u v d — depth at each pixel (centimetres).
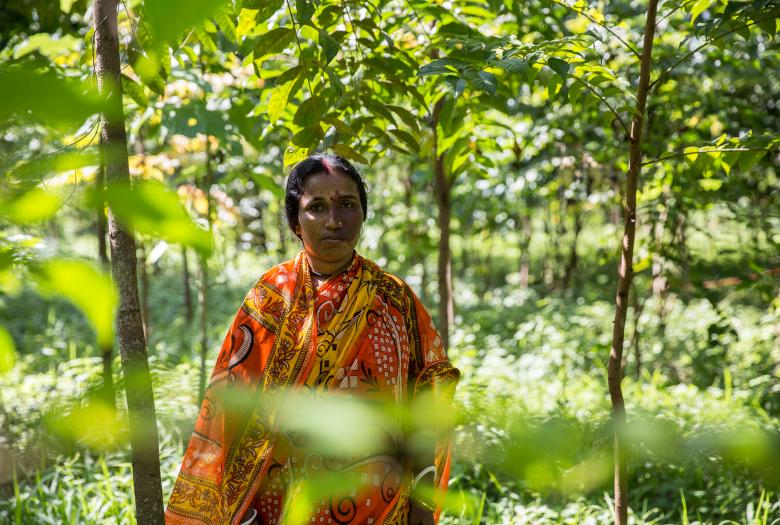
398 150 229
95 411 34
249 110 329
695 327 694
